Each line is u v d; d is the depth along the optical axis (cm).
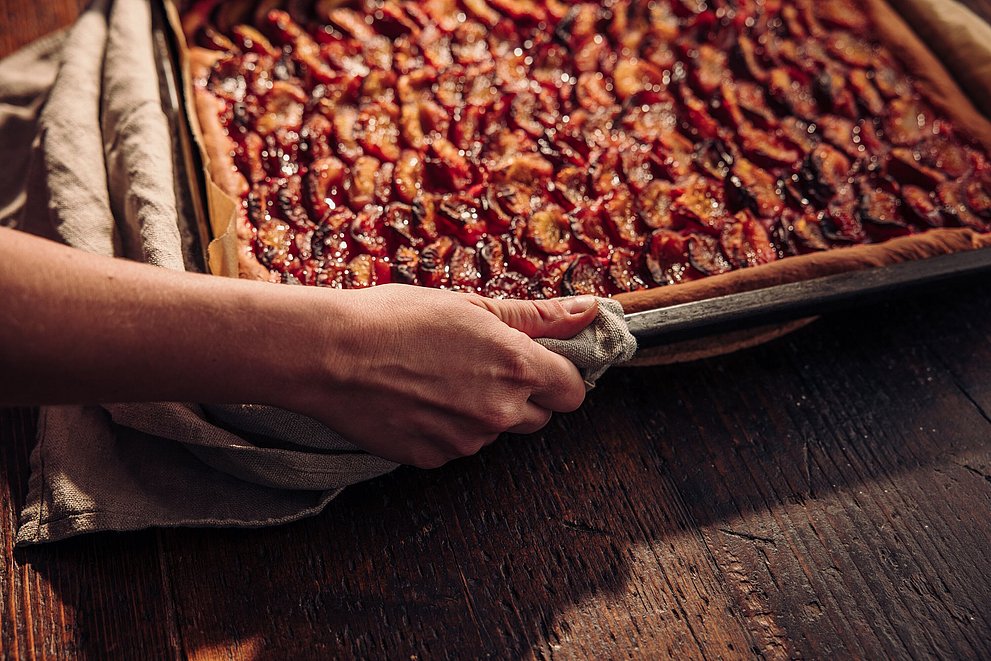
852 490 57
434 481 57
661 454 58
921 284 59
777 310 57
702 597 54
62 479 53
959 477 57
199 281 47
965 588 54
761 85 68
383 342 49
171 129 64
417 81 67
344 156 64
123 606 53
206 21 69
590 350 54
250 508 54
